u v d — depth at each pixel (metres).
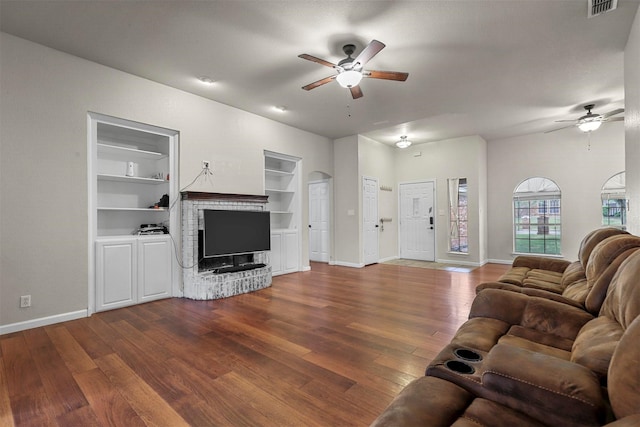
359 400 1.89
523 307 1.92
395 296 4.20
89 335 2.88
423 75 3.83
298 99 4.58
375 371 2.22
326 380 2.11
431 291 4.46
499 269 6.18
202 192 4.29
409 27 2.88
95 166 3.56
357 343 2.69
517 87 4.20
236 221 4.61
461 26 2.87
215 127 4.61
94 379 2.13
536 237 6.62
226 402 1.87
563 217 6.29
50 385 2.06
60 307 3.23
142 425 1.68
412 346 2.63
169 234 4.19
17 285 2.98
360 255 6.57
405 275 5.66
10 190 2.96
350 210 6.69
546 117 5.48
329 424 1.68
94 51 3.27
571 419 0.92
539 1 2.53
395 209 7.80
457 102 4.74
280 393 1.96
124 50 3.26
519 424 0.96
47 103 3.17
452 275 5.62
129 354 2.50
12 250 2.96
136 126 3.88
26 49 3.05
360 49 3.23
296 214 6.11
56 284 3.21
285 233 5.86
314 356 2.46
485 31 2.94
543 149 6.51
